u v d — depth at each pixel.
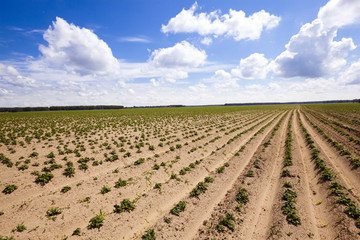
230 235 6.43
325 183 9.62
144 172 12.14
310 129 26.25
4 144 18.02
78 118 51.62
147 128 30.97
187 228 7.02
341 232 6.20
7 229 6.77
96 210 8.15
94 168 12.88
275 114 57.66
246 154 15.66
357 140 16.58
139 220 7.46
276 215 7.36
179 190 9.86
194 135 24.31
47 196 9.07
